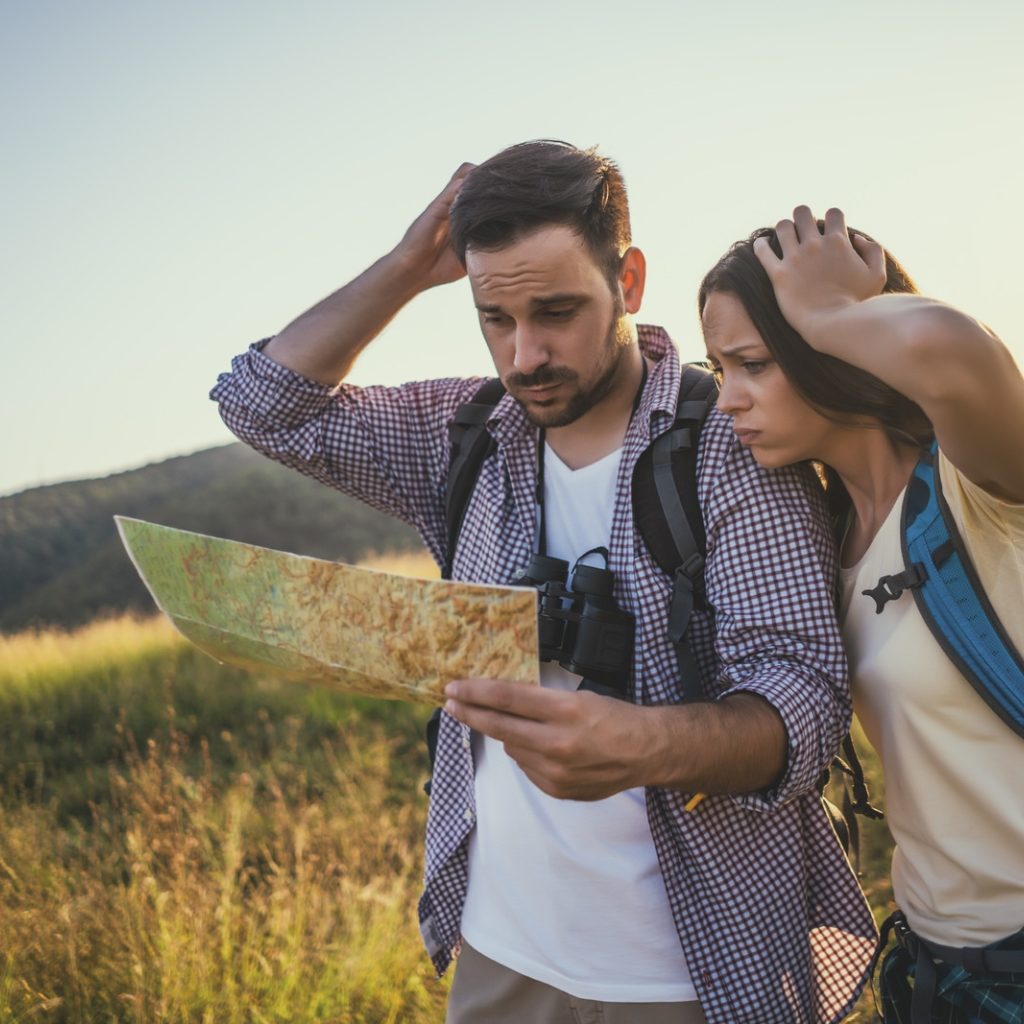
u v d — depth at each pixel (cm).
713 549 159
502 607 128
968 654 138
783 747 144
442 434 197
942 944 151
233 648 159
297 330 194
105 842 497
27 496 6806
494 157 161
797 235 141
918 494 143
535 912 172
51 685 880
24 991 336
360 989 339
